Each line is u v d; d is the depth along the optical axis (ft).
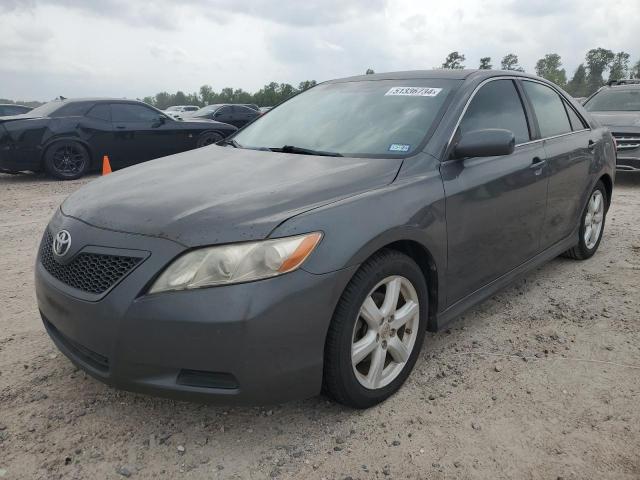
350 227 7.90
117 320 7.27
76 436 8.19
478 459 7.70
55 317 8.21
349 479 7.34
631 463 7.60
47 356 10.55
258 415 8.70
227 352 7.07
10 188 30.35
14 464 7.58
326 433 8.27
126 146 35.29
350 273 7.79
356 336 8.52
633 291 13.70
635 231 19.35
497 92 12.02
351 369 8.18
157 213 7.94
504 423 8.48
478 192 10.25
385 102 11.37
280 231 7.39
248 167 9.86
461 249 10.03
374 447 7.96
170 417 8.66
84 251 7.88
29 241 18.71
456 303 10.38
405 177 9.24
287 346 7.34
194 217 7.64
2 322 12.07
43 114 33.24
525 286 14.15
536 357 10.48
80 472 7.47
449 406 8.92
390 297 8.73
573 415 8.66
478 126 10.97
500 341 11.14
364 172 9.10
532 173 11.98
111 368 7.48
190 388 7.29
